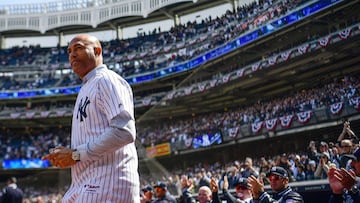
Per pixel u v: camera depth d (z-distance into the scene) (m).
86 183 2.24
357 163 3.30
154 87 34.53
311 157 5.26
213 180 5.78
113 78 2.41
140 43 37.97
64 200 2.36
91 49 2.57
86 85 2.50
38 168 33.34
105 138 2.16
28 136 37.72
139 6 39.28
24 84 37.66
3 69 39.41
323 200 4.95
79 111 2.43
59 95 36.16
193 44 30.20
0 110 36.75
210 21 28.28
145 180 9.52
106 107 2.30
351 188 3.17
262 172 6.10
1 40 44.56
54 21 43.28
